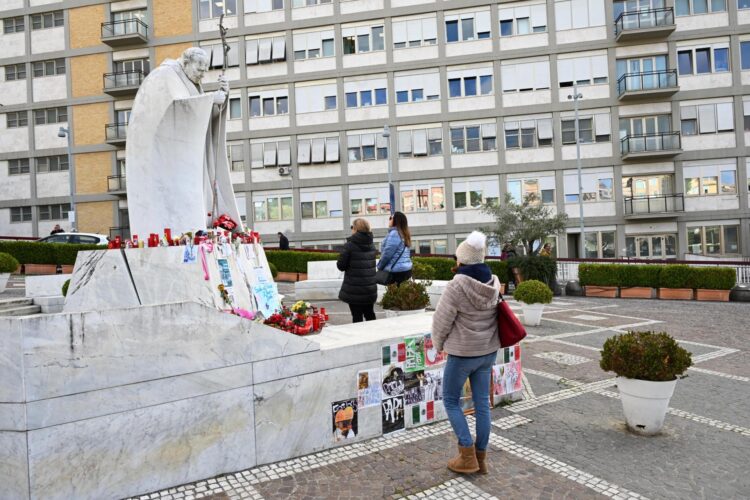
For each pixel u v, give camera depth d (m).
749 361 6.29
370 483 3.07
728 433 3.90
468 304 3.12
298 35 27.41
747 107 24.48
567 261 17.12
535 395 4.87
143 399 2.84
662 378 3.76
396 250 6.82
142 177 4.79
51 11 28.86
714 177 24.64
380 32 26.89
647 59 25.16
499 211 18.41
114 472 2.74
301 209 27.58
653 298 14.35
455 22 26.36
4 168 29.38
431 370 4.12
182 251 4.34
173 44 28.03
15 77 29.27
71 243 17.81
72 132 28.66
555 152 25.52
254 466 3.24
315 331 4.14
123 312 2.79
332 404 3.57
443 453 3.52
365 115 26.97
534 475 3.20
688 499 2.89
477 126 26.23
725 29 24.44
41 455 2.52
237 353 3.18
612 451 3.56
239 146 27.89
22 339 2.48
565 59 25.53
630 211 24.89
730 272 13.43
